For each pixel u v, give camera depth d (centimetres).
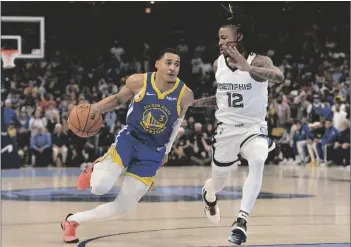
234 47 484
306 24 2427
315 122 1717
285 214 693
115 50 2322
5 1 2292
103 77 2159
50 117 1727
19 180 1214
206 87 2138
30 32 2208
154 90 485
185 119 1805
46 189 1019
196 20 2458
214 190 567
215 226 600
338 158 1623
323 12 2409
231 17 524
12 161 1616
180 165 1725
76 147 1700
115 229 579
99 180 486
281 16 2434
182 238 530
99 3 2430
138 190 494
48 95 1853
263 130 521
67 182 1164
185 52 2325
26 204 794
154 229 580
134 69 2234
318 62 2219
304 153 1731
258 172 496
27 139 1705
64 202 819
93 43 2422
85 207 761
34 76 2102
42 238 525
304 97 1855
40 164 1694
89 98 1916
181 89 491
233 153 529
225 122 525
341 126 1616
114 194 930
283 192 962
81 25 2427
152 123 488
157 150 500
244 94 514
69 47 2409
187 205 782
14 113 1667
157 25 2466
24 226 597
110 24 2448
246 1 2430
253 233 556
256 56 520
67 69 2169
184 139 1731
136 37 2461
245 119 520
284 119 1819
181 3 2445
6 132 1605
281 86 2003
